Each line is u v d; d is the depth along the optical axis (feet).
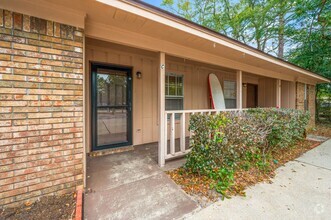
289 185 8.96
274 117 13.15
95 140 12.92
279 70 20.42
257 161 11.49
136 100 15.20
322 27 27.40
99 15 7.86
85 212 6.51
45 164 6.98
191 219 6.32
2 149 6.23
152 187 8.41
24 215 6.06
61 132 7.29
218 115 10.02
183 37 10.50
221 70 22.54
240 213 6.69
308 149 15.56
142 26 9.00
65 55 7.32
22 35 6.47
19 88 6.46
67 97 7.40
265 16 36.70
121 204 7.08
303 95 26.17
